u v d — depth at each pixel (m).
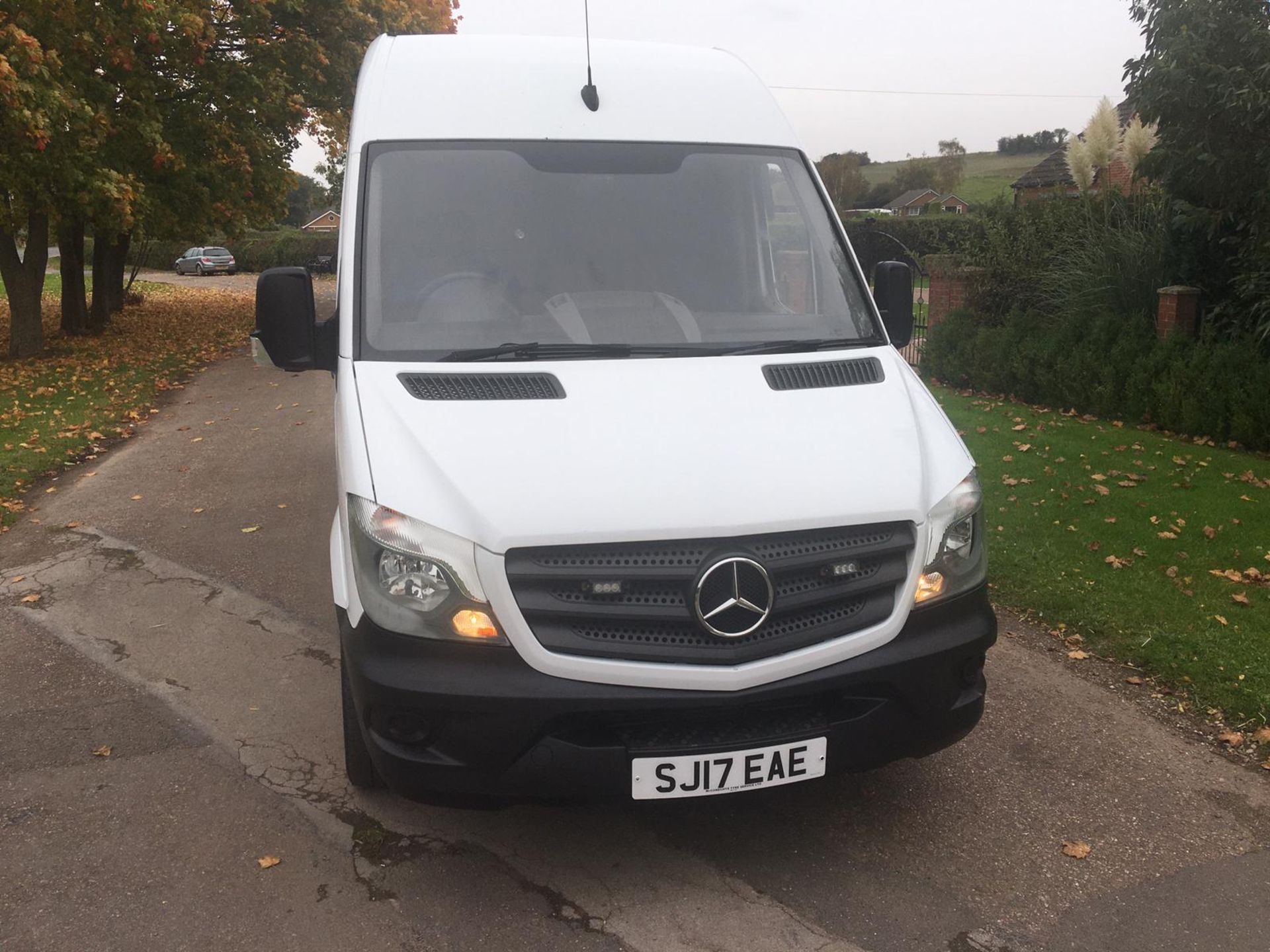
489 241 3.92
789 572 3.04
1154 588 5.80
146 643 5.29
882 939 3.06
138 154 16.91
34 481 8.77
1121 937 3.08
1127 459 8.62
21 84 12.52
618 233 4.02
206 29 16.45
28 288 17.09
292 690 4.73
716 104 4.52
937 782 3.95
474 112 4.25
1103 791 3.90
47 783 3.93
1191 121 9.80
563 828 3.63
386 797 3.82
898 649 3.15
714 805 3.78
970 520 3.33
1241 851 3.53
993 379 12.19
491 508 2.95
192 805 3.77
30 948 3.02
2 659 5.11
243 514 7.58
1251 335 10.30
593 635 2.96
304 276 3.88
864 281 4.25
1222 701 4.55
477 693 2.90
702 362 3.65
